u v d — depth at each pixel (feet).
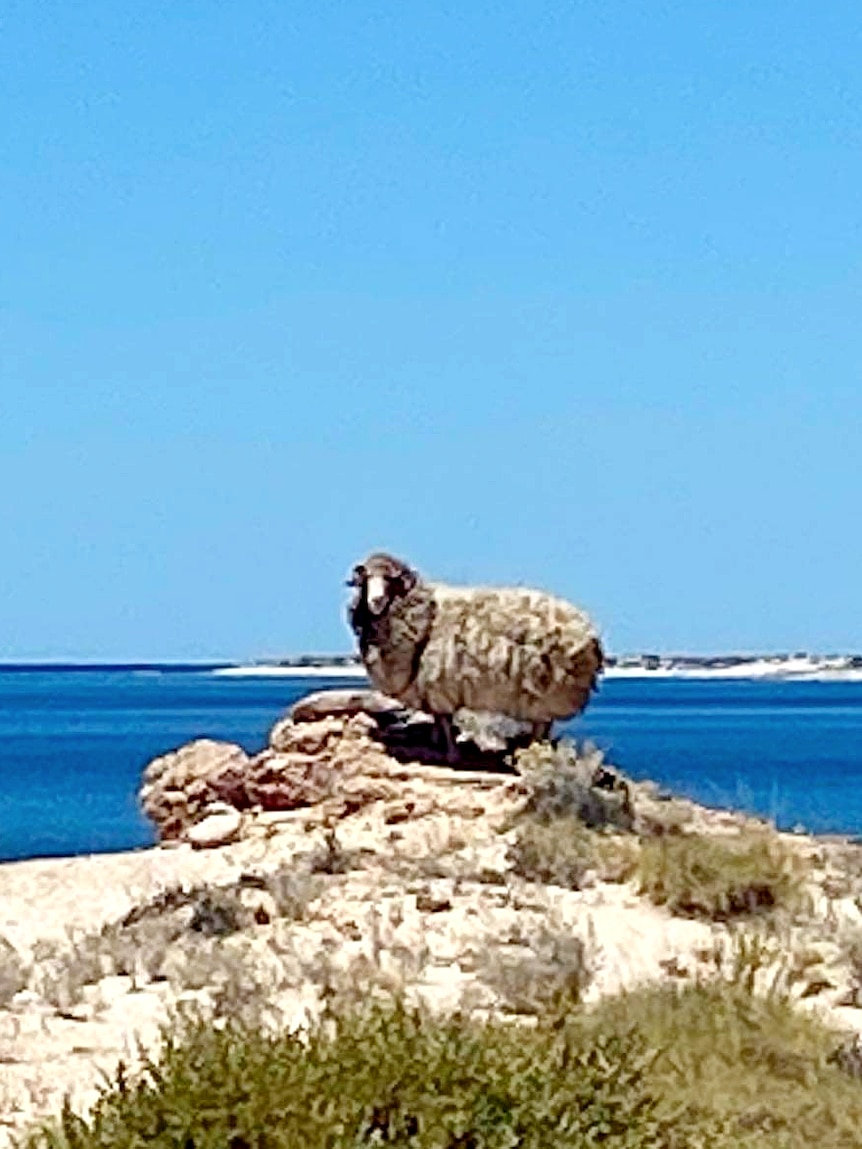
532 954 57.31
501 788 77.51
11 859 117.80
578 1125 34.99
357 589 81.41
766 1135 42.14
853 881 69.46
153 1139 33.81
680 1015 50.14
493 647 80.18
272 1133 33.42
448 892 64.28
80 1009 54.19
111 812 171.22
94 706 531.50
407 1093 34.47
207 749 85.15
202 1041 37.45
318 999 53.78
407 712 83.46
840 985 56.95
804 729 363.76
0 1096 46.73
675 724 391.86
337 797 79.30
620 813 75.00
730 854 66.08
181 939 60.23
